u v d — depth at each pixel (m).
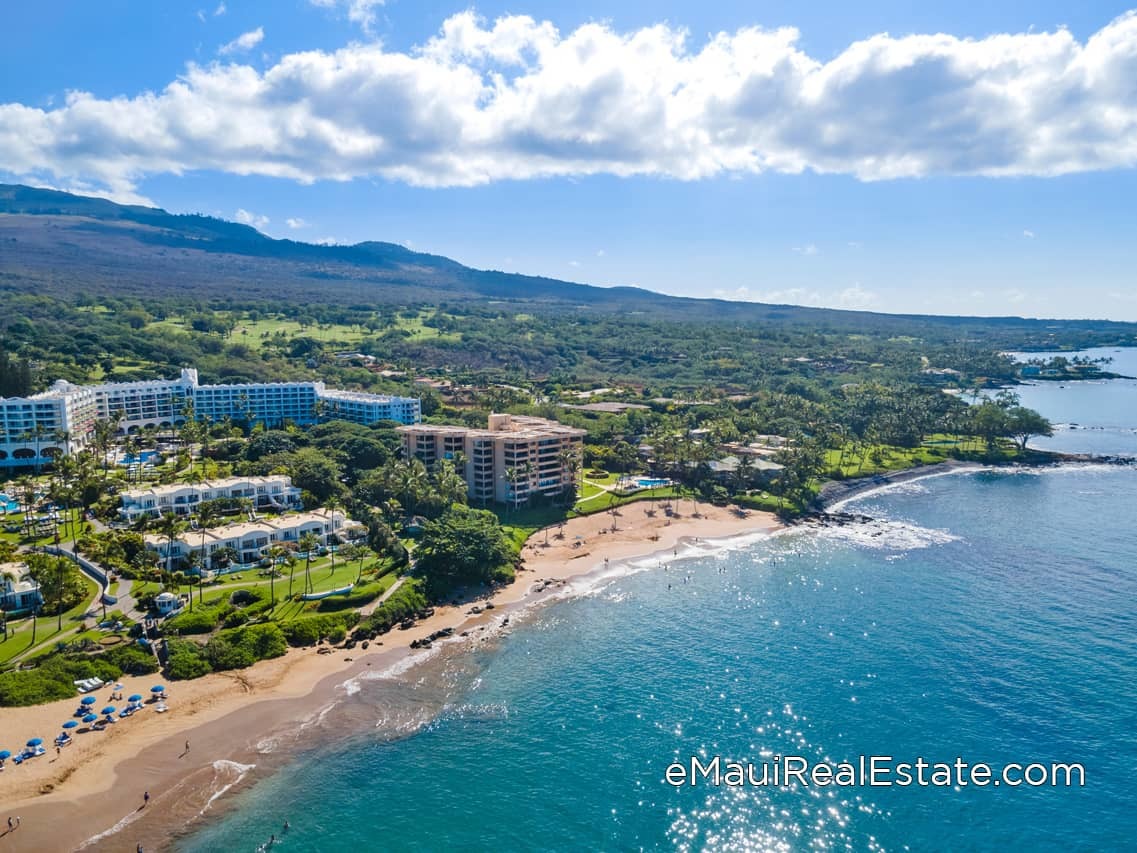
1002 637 127.50
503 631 133.75
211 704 107.38
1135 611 137.75
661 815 86.06
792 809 86.56
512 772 93.88
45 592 126.69
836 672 116.94
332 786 91.19
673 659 122.56
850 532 194.50
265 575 147.25
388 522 178.38
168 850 80.69
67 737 96.81
